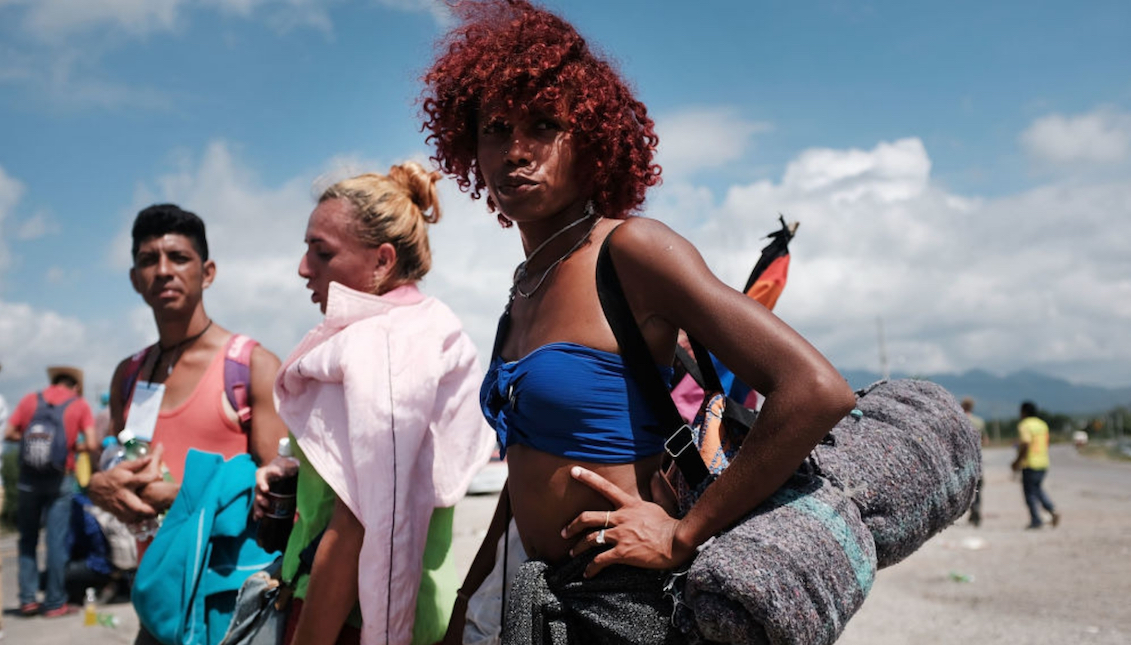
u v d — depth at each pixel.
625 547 1.88
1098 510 17.80
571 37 2.22
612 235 2.02
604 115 2.16
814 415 1.77
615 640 1.93
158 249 3.74
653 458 2.04
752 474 1.80
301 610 2.74
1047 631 6.45
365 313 2.85
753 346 1.84
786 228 3.22
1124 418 112.75
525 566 2.06
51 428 8.52
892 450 1.97
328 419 2.71
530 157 2.15
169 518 3.24
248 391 3.71
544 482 2.05
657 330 2.02
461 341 3.00
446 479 2.84
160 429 3.71
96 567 8.61
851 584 1.79
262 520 2.95
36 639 7.24
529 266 2.28
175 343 3.83
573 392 1.99
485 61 2.18
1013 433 133.62
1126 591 8.07
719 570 1.72
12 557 13.47
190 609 3.15
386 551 2.58
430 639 2.88
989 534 13.36
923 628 6.62
